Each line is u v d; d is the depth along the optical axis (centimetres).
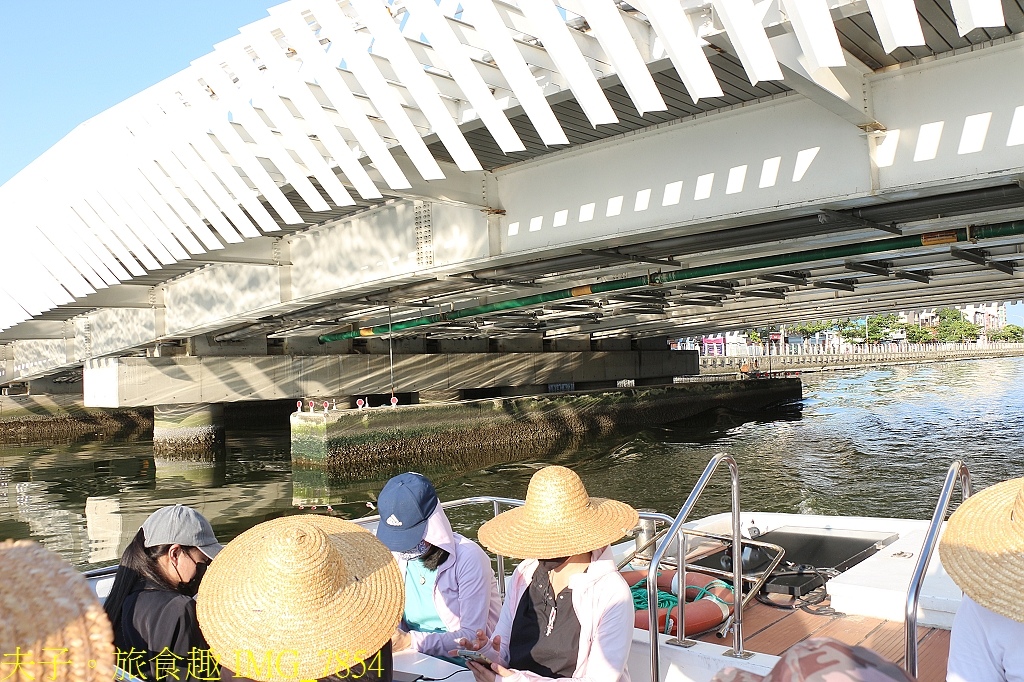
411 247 1272
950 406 3694
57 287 1527
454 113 826
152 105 991
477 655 321
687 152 909
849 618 436
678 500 1709
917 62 723
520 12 682
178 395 2536
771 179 839
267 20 786
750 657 342
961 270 1537
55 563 124
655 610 325
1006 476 1931
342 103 774
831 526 598
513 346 3334
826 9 518
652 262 1204
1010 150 675
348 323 2350
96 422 3653
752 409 3772
